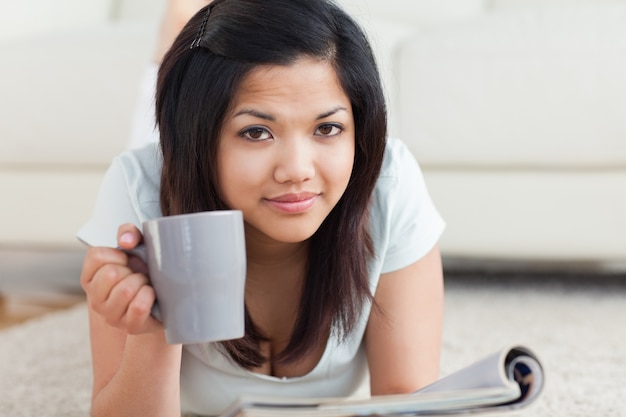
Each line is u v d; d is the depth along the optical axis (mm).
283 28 898
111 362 1062
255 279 1109
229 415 766
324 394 1189
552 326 1965
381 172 1153
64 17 3111
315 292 1071
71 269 3113
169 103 952
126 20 3318
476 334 1891
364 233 1077
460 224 2330
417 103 2324
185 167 948
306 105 898
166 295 781
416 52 2334
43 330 2061
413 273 1160
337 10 940
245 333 1099
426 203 1193
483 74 2287
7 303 2510
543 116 2262
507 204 2301
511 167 2312
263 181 910
